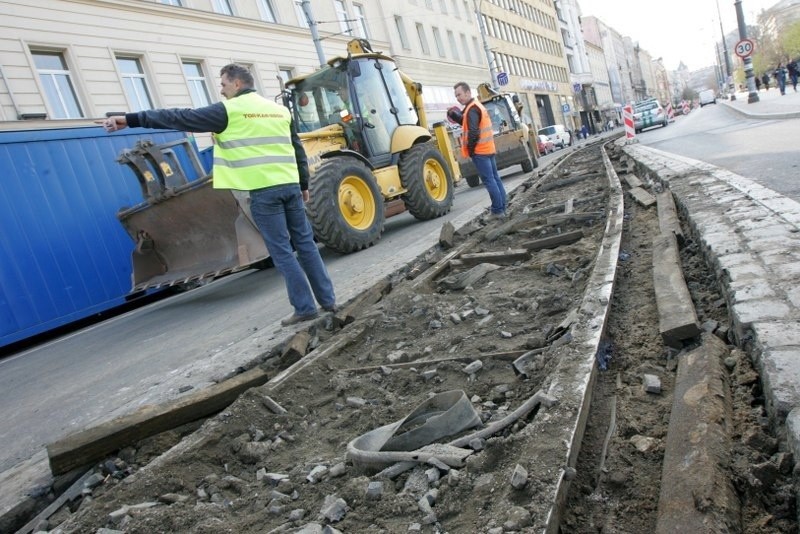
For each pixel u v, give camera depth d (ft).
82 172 28.89
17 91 37.63
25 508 8.57
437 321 13.03
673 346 8.94
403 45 93.45
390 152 29.66
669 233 14.62
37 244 26.81
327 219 23.79
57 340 26.81
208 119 13.60
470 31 123.54
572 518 5.87
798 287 8.49
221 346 14.97
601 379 8.59
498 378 9.57
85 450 9.14
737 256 10.70
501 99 53.83
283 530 6.61
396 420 8.98
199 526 6.84
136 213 23.18
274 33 62.80
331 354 12.16
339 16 76.89
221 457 8.90
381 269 19.51
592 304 10.64
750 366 7.43
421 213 31.01
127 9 46.29
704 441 5.97
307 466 8.09
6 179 26.12
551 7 200.03
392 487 6.99
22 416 13.52
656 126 108.37
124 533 6.95
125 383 13.89
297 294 14.71
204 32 53.72
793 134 31.63
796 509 5.23
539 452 6.43
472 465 6.79
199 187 20.76
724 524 4.95
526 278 15.10
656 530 5.16
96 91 43.11
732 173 21.53
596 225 19.60
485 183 25.70
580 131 183.01
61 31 41.09
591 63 260.42
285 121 14.98
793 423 5.67
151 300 35.06
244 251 20.70
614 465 6.56
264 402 10.06
